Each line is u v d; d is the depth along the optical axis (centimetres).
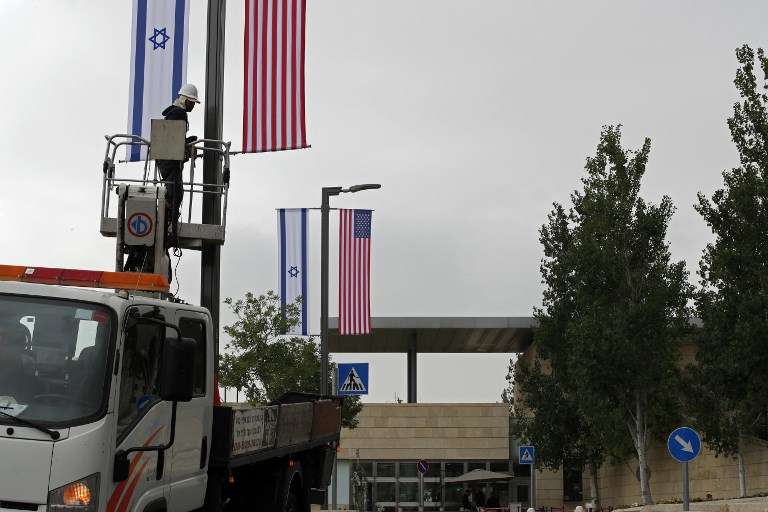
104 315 820
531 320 6694
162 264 1169
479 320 6712
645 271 3784
